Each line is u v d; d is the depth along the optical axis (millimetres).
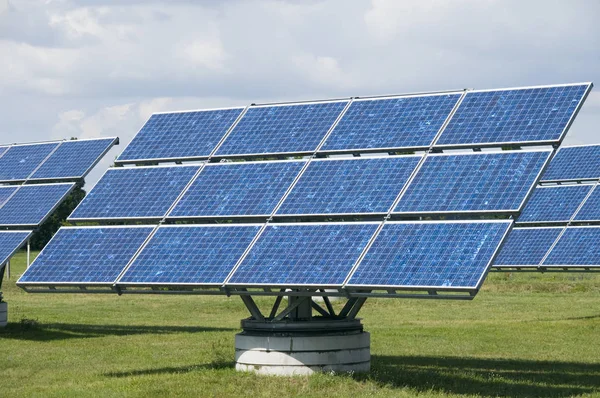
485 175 23203
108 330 41031
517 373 28078
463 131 24984
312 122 27422
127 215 26375
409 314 49281
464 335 38000
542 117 24406
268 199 25125
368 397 22469
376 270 21828
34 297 60688
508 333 38562
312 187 24953
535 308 51781
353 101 27719
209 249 24250
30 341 36031
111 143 38375
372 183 24391
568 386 25594
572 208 49875
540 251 47125
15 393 24734
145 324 44688
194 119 29391
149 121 30000
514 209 21984
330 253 22781
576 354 32594
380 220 23578
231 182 26234
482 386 25172
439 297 21203
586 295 60562
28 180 38031
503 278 75188
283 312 24953
